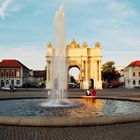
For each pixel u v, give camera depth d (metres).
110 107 22.72
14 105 24.02
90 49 103.25
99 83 101.50
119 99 30.70
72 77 145.38
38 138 10.86
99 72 101.94
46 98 33.84
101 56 102.44
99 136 11.21
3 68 125.19
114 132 11.90
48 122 12.58
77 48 101.81
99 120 13.04
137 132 11.95
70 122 12.66
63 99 32.56
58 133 11.62
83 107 22.41
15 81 124.75
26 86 110.19
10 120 12.84
